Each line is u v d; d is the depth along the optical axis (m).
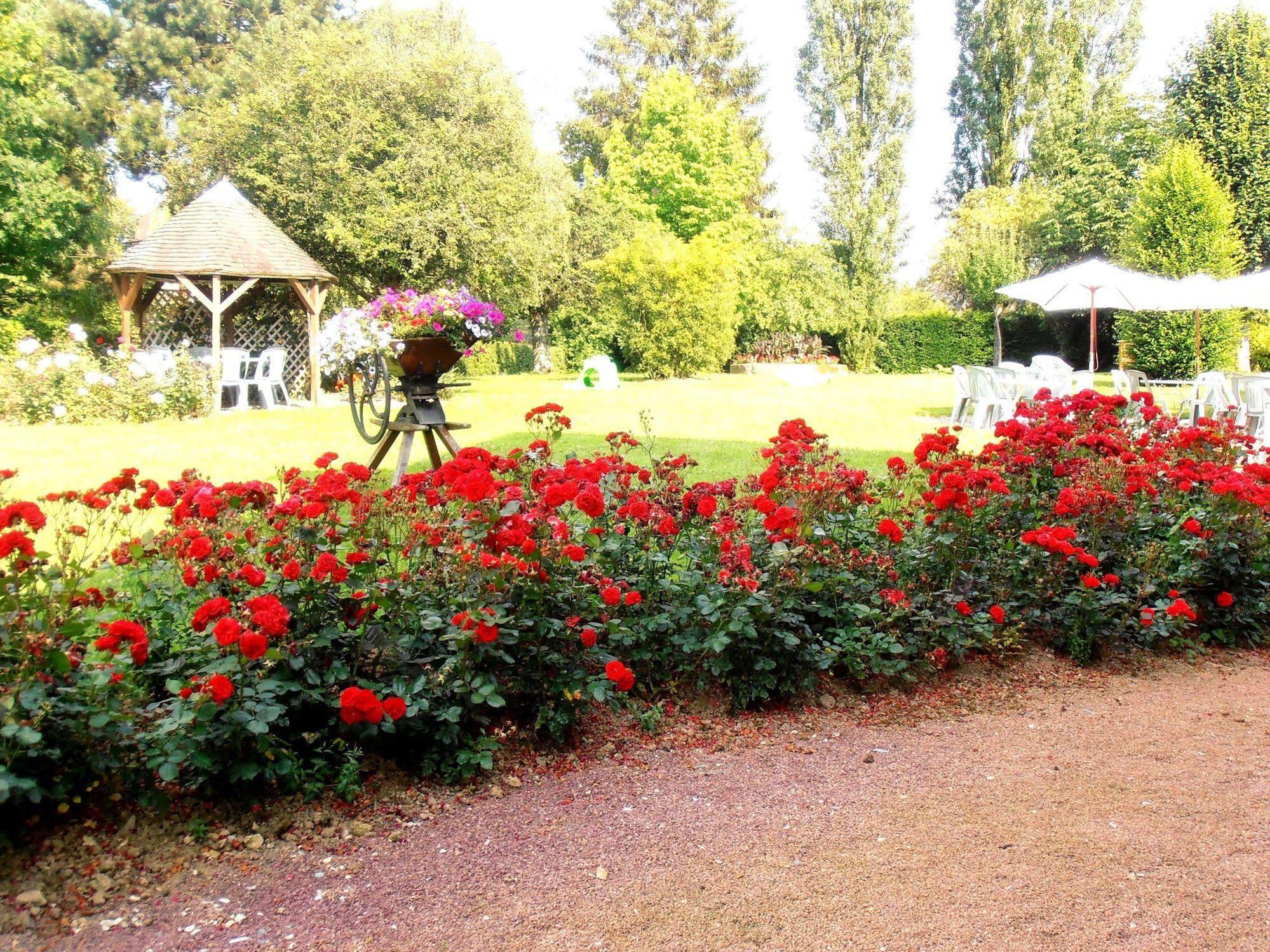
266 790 2.65
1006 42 34.31
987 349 29.75
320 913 2.21
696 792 2.88
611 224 29.02
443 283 18.94
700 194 32.16
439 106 19.02
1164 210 18.47
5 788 2.06
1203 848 2.57
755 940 2.13
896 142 31.42
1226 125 22.20
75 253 20.97
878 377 26.55
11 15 18.59
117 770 2.45
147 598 2.84
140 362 13.79
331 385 19.44
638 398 16.84
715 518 3.82
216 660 2.52
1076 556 4.15
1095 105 32.75
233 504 2.95
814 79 32.00
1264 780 3.01
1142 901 2.30
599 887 2.35
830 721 3.44
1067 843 2.58
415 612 2.83
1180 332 18.61
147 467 8.55
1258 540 4.44
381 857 2.46
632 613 3.47
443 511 3.18
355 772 2.69
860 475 3.91
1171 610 3.92
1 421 12.94
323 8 35.09
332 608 2.82
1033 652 4.14
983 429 12.11
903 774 3.02
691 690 3.51
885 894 2.32
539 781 2.92
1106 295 14.04
